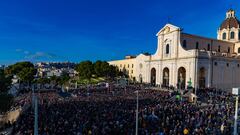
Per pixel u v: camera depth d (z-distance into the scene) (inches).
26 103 1732.3
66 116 1242.0
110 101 1818.4
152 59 3678.6
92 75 5049.2
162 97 2208.4
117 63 5103.3
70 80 4704.7
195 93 2471.7
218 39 3767.2
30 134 940.6
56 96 2170.3
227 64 3230.8
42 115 1263.5
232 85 3277.6
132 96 2206.0
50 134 946.7
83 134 980.6
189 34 3331.7
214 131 1089.4
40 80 3425.2
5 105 1455.5
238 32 3774.6
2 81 1722.4
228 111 1514.5
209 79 3034.0
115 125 1068.5
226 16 3959.2
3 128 1251.8
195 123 1201.4
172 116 1315.2
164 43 3459.6
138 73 4082.2
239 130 1117.7
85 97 2107.5
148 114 1355.8
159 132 1006.4
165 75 3479.3
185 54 3097.9
